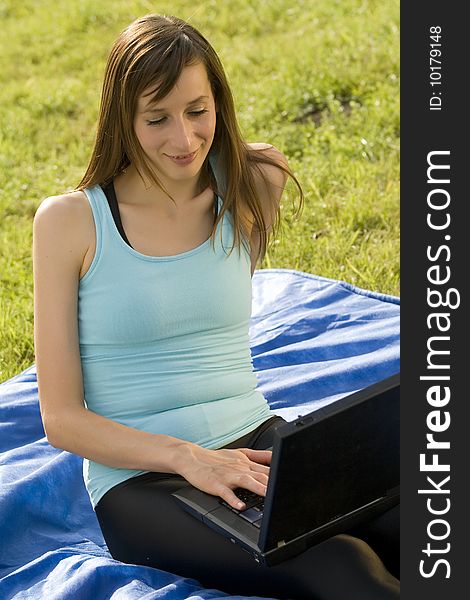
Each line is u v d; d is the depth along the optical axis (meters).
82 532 3.42
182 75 2.86
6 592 3.03
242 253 3.20
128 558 2.98
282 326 4.54
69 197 3.03
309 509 2.56
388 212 5.85
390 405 2.53
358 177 6.25
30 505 3.38
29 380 4.25
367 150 6.61
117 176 3.09
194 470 2.85
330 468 2.51
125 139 2.98
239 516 2.74
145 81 2.84
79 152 7.39
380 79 7.46
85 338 3.06
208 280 3.08
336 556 2.60
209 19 9.38
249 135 7.02
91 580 2.88
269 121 7.24
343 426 2.46
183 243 3.09
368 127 6.82
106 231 3.01
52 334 2.99
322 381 4.10
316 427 2.40
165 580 2.88
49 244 2.98
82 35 9.70
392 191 6.03
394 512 2.79
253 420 3.17
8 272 5.81
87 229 3.00
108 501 2.98
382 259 5.40
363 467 2.59
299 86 7.60
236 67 8.24
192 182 3.10
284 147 6.86
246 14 9.37
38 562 3.11
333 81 7.53
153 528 2.87
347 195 6.05
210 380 3.12
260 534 2.57
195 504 2.80
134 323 3.02
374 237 5.71
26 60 9.37
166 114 2.89
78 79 8.78
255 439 3.12
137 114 2.91
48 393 3.00
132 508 2.92
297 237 5.63
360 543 2.65
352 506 2.67
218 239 3.12
